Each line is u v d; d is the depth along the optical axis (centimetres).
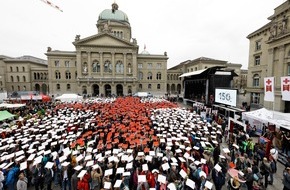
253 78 3522
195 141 1366
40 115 2291
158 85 7281
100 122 1836
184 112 2422
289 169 885
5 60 7088
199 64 7200
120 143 1307
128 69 6444
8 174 884
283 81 1516
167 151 1135
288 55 2442
